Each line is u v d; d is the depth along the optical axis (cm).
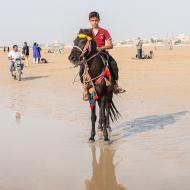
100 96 955
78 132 1059
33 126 1139
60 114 1298
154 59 4028
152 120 1167
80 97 1667
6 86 2205
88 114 1288
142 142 940
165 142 929
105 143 934
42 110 1380
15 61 2512
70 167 775
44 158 836
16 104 1536
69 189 661
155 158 814
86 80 948
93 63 938
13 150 898
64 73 2897
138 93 1712
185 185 660
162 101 1489
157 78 2272
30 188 665
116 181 694
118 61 3869
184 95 1609
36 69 3378
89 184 682
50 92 1869
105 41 979
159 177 704
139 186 666
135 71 2764
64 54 6931
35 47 4294
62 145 935
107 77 950
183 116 1208
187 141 929
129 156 836
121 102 1498
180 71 2627
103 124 954
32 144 948
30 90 1981
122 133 1035
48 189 660
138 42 4150
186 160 793
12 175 730
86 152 878
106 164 789
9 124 1174
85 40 924
